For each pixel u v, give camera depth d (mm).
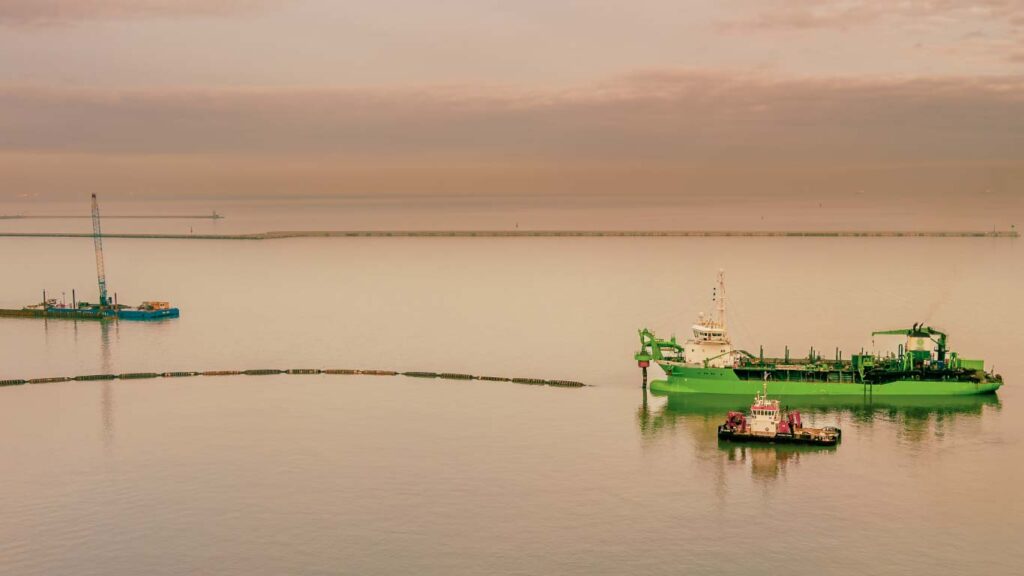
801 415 178875
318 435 172250
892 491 141875
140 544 127188
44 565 121812
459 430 173875
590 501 139500
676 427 173625
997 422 173250
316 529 130750
